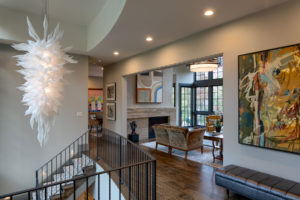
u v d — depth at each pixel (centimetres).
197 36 400
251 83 313
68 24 516
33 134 502
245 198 297
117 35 410
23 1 407
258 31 307
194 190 326
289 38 274
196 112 1038
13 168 477
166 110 846
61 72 257
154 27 370
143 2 278
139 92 762
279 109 281
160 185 345
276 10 287
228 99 347
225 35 351
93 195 467
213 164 461
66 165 540
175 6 290
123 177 373
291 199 225
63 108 545
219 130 583
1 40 443
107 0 396
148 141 736
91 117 1042
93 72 995
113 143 680
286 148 273
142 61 556
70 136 554
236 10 303
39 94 237
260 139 301
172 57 457
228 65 347
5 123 471
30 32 238
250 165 317
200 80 1015
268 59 293
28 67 234
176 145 527
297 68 264
